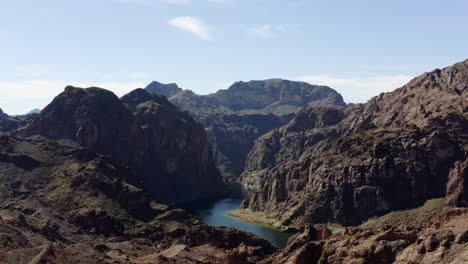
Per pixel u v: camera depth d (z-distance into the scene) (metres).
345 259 85.44
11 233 134.12
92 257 121.12
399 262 78.94
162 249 163.38
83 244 156.88
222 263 122.31
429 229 86.50
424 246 78.25
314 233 117.69
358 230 98.88
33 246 130.12
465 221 83.00
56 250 116.38
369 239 88.00
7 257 112.69
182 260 132.12
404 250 81.25
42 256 109.25
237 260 116.19
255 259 119.12
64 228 171.62
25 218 167.00
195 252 146.25
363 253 84.06
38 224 164.25
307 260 93.38
